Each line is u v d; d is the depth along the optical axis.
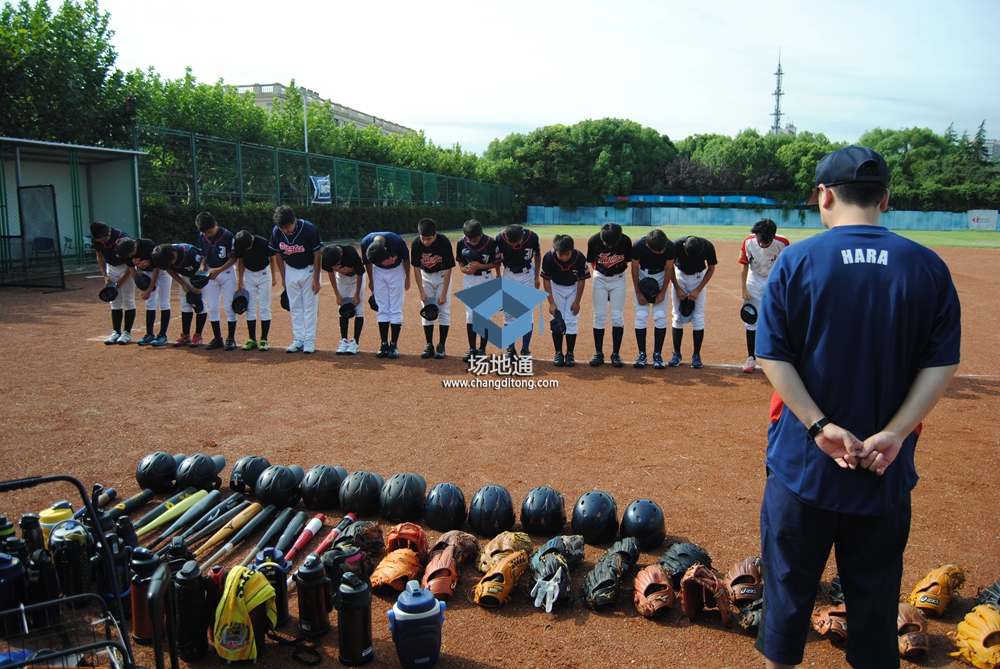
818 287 2.30
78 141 19.95
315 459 5.33
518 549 3.77
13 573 3.00
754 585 3.39
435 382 7.71
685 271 8.27
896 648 2.41
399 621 2.88
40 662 2.41
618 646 3.15
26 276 15.04
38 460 5.20
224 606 2.99
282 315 12.28
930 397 2.24
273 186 25.81
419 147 46.81
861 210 2.38
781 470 2.45
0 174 15.65
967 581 3.69
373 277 8.73
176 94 25.64
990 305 14.27
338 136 36.88
